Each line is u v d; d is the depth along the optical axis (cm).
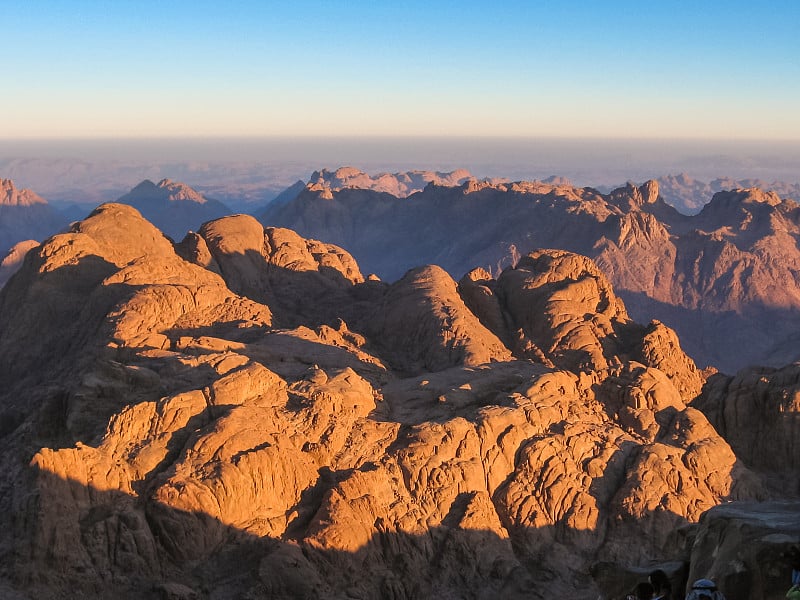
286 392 5084
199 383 5053
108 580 4012
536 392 5569
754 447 6194
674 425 5756
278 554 4194
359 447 4891
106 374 5100
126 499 4266
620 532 4978
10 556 3988
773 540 2170
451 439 5006
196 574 4150
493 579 4603
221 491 4322
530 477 5100
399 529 4572
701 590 1972
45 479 4094
